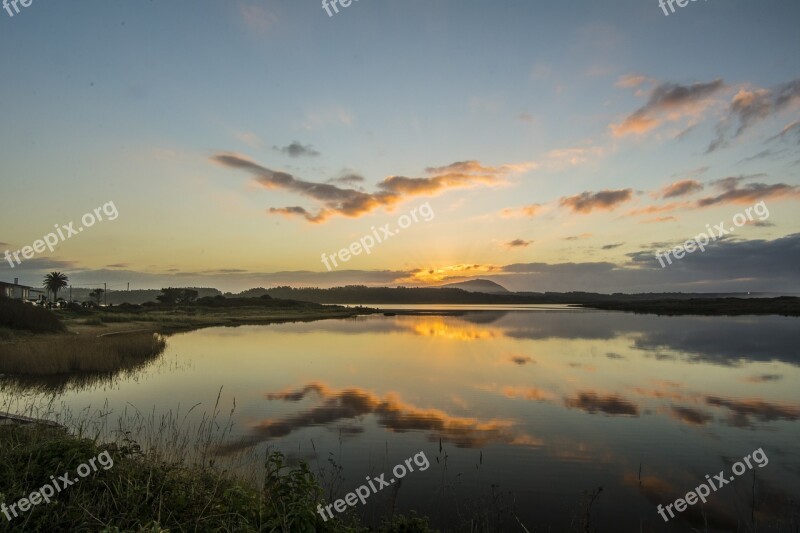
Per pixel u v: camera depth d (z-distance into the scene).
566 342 40.22
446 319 84.62
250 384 20.75
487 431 13.53
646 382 21.53
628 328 56.06
